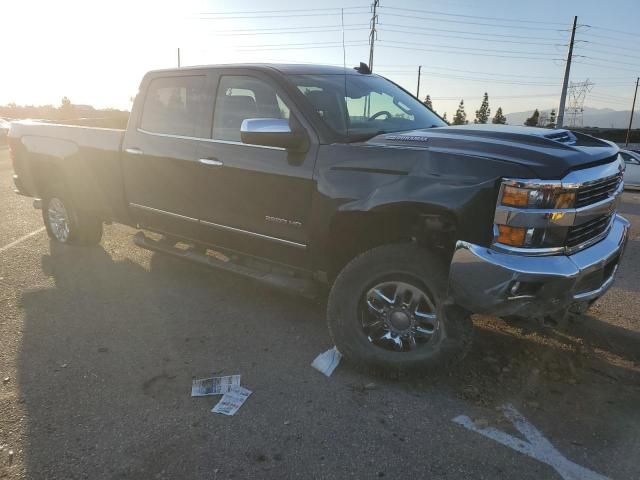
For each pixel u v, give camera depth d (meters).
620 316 4.39
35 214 7.98
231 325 4.11
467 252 2.82
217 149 4.04
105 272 5.26
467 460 2.60
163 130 4.53
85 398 3.07
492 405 3.07
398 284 3.21
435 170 2.96
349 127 3.69
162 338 3.87
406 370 3.24
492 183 2.75
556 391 3.22
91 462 2.54
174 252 4.64
